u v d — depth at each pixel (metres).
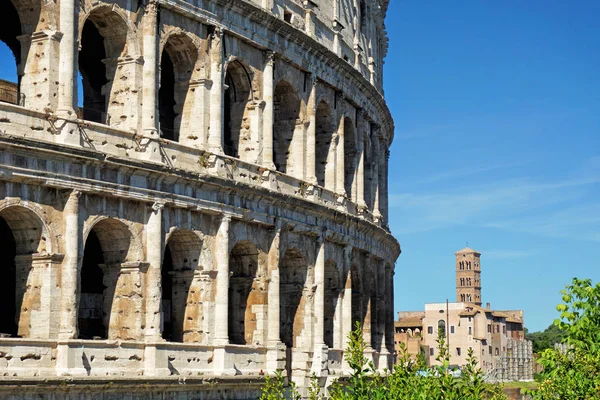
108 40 73.94
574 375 57.81
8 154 63.66
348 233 98.69
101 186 68.75
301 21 94.19
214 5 79.88
